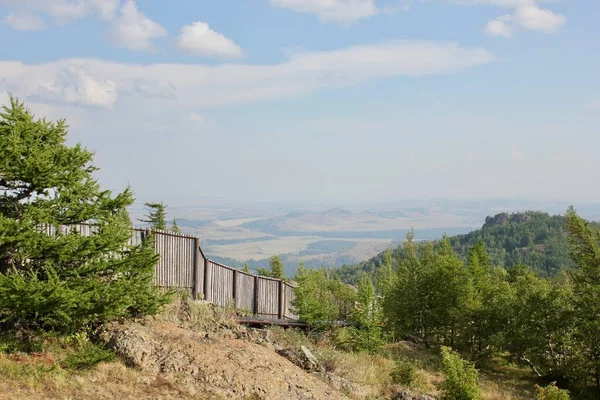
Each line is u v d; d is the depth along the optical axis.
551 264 158.75
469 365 18.94
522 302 30.95
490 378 29.03
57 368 11.59
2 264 12.34
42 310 11.33
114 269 13.27
